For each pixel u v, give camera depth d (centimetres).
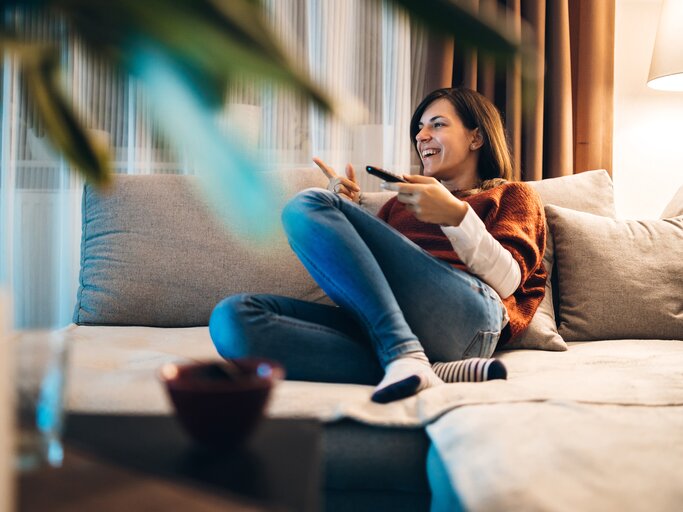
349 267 133
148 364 133
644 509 77
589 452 88
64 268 247
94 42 36
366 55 259
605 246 184
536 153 251
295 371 129
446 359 148
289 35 254
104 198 198
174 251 191
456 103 197
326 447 104
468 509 80
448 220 149
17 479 54
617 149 276
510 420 98
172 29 32
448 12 35
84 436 64
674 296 178
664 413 104
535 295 172
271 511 49
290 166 252
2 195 241
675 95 274
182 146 34
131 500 50
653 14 273
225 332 129
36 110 39
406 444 105
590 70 258
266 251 191
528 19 252
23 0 36
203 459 58
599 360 147
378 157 259
